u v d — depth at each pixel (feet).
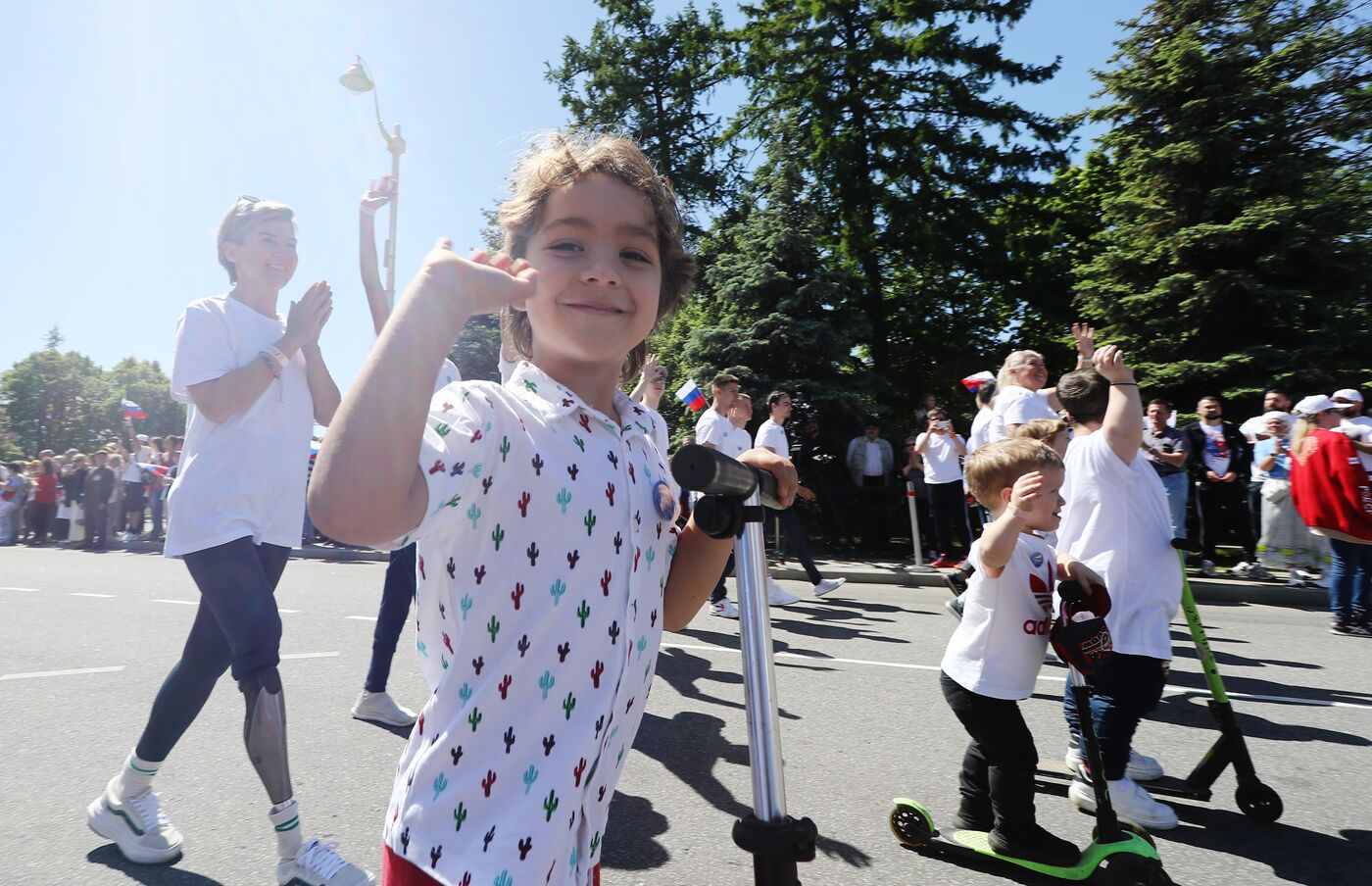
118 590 29.48
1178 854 9.72
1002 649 9.03
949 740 13.05
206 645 8.96
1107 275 47.73
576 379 4.01
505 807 3.39
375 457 2.75
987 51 61.05
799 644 19.65
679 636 20.40
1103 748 10.46
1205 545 30.81
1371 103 47.29
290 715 13.98
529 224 4.02
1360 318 43.21
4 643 19.92
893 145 63.05
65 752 12.38
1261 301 42.55
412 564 13.74
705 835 9.89
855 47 62.08
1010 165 62.69
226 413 8.43
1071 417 12.32
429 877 3.32
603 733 3.63
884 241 64.75
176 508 8.41
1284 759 12.65
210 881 8.66
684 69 72.95
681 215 4.40
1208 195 44.60
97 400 250.78
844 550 40.81
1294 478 22.63
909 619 22.97
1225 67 45.19
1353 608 21.40
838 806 10.74
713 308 51.34
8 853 9.24
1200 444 31.17
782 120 65.41
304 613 23.71
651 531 4.00
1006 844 8.97
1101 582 9.15
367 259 9.35
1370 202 45.34
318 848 8.40
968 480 9.83
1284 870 9.32
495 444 3.43
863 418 45.24
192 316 8.75
